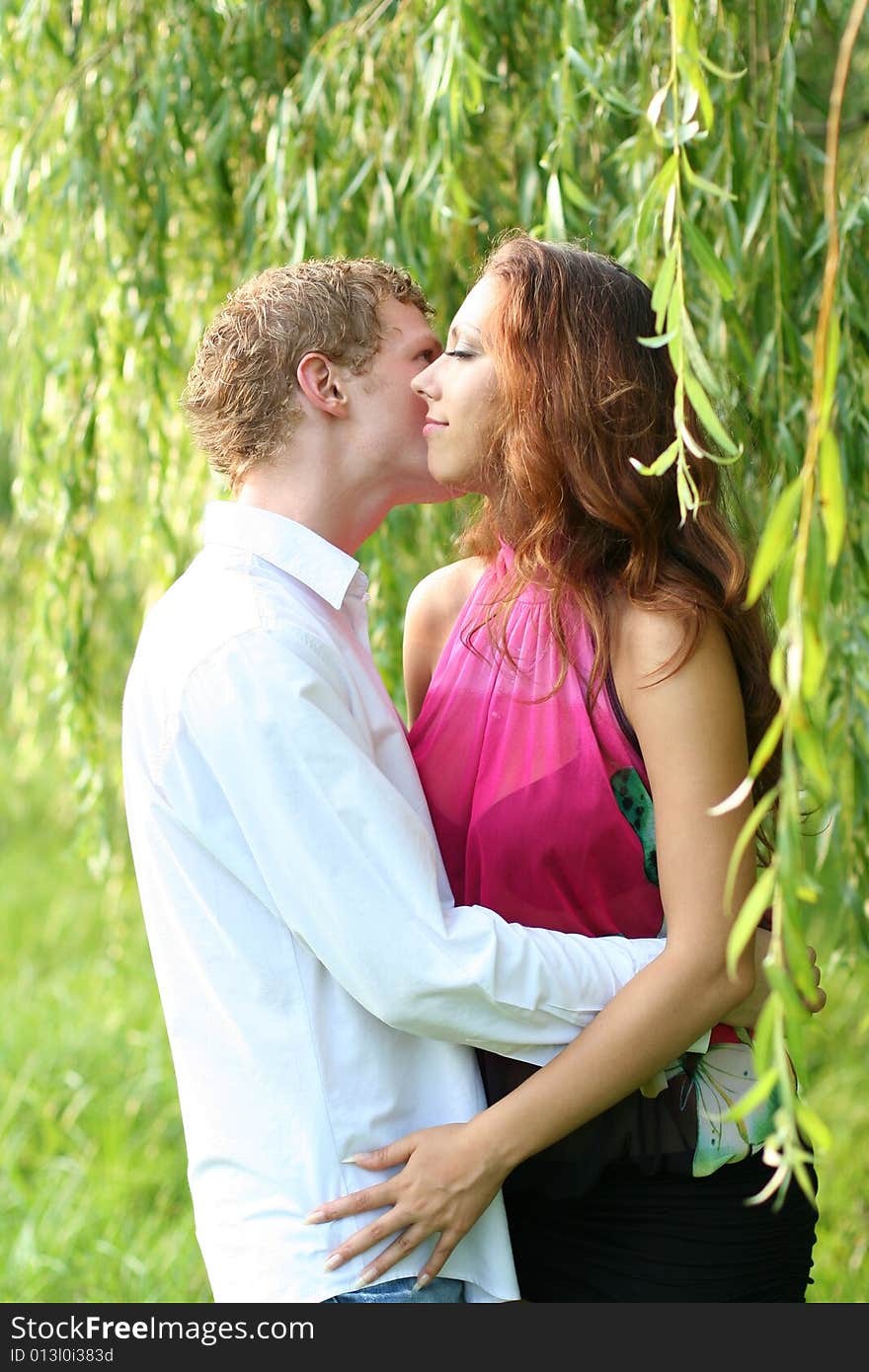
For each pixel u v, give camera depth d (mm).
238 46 2480
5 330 3117
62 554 2811
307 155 2354
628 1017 1411
